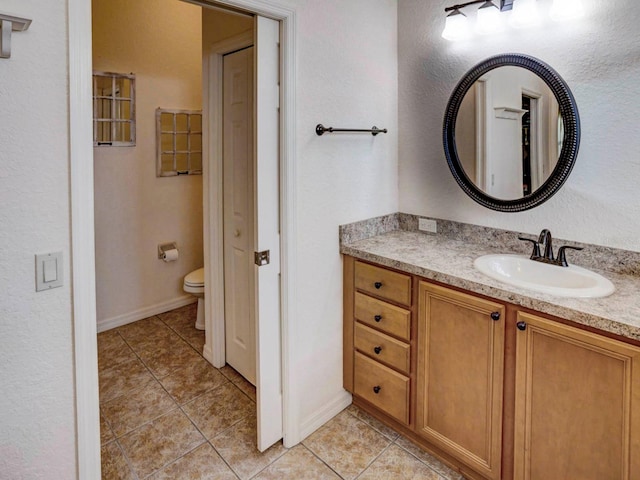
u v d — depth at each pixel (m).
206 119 2.43
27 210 1.11
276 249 1.85
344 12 1.96
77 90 1.15
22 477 1.17
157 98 3.27
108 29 2.96
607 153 1.65
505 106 1.90
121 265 3.25
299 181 1.84
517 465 1.52
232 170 2.38
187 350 2.88
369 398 2.07
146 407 2.24
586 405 1.31
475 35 2.00
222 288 2.60
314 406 2.06
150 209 3.36
